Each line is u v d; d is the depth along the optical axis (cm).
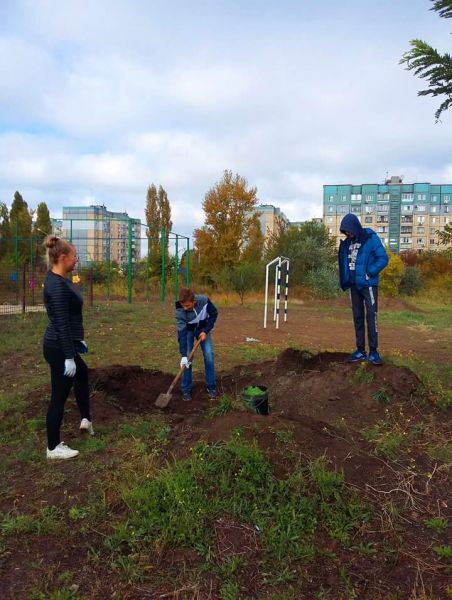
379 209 8738
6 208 3133
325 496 316
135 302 2042
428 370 661
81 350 423
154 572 262
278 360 617
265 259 2794
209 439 372
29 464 386
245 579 257
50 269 400
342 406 476
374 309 543
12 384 647
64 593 246
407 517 313
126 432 439
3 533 295
